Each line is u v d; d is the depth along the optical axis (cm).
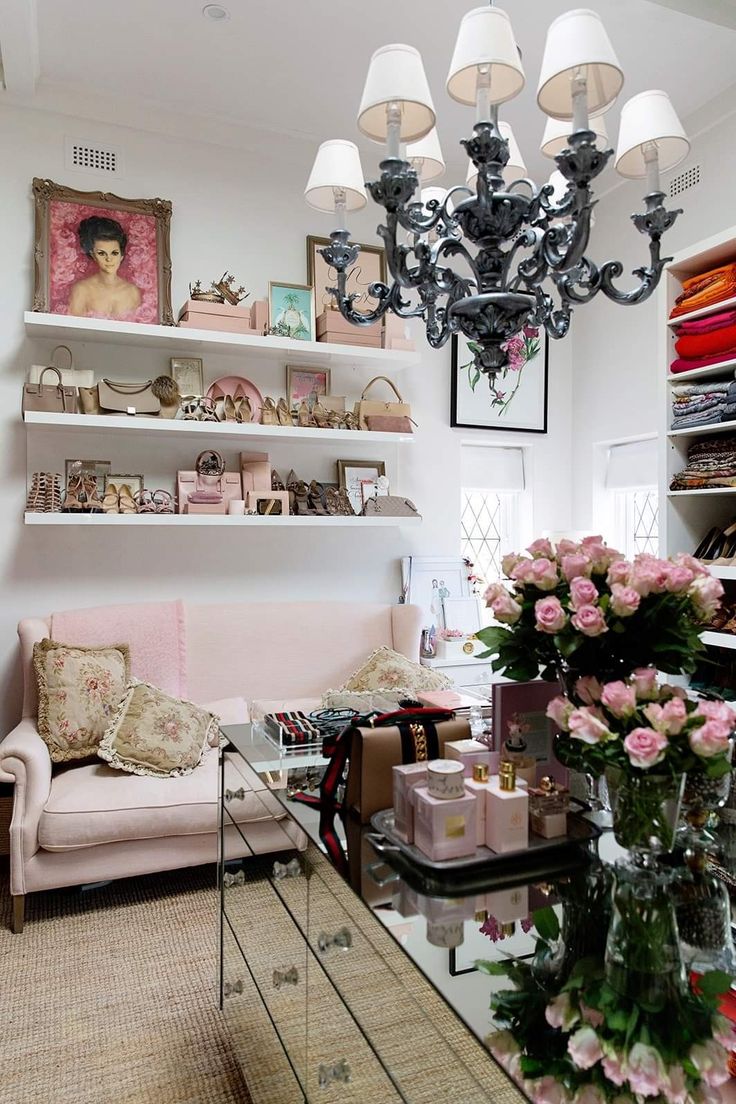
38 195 330
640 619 128
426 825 128
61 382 319
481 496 463
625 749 107
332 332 370
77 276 336
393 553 415
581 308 459
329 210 214
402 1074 115
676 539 322
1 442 331
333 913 133
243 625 361
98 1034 198
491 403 439
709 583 126
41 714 282
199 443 367
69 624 321
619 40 305
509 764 132
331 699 237
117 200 344
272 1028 162
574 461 466
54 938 246
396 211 174
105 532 350
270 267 383
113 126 350
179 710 295
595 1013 100
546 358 457
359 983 123
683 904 122
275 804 167
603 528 452
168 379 340
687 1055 95
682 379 319
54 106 337
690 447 322
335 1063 127
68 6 280
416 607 388
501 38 160
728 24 279
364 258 400
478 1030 97
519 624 138
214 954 237
